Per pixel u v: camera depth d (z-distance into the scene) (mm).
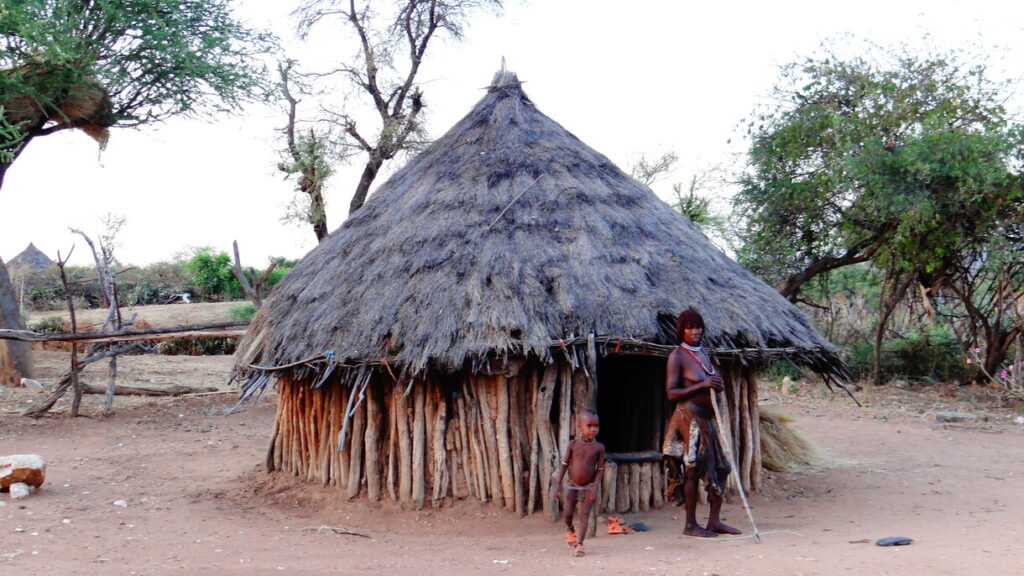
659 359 7926
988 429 12422
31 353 17516
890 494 8086
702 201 20781
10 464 7891
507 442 7145
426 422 7402
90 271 37156
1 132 14086
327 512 7531
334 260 8625
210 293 37031
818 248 17609
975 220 15578
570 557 5781
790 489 8383
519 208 8117
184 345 26281
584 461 6082
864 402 15211
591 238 7840
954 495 7961
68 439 11422
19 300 32469
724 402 7656
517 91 9578
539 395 7141
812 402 15273
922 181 15195
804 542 6008
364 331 7371
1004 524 6531
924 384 17109
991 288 16359
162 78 16859
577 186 8406
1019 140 14883
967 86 16109
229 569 5289
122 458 10172
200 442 11531
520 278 7336
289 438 8773
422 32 21172
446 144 9344
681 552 5805
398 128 20766
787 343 7883
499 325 6887
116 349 13211
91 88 16047
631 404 8828
